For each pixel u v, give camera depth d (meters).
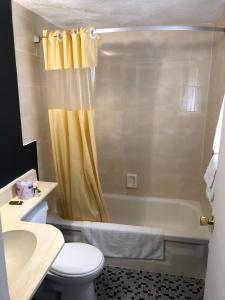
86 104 2.12
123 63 2.72
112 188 3.14
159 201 2.97
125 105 2.84
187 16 2.25
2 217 1.54
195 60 2.57
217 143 1.60
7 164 1.82
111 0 1.82
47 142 2.51
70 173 2.30
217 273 1.14
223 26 2.07
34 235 1.35
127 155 2.99
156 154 2.91
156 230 2.18
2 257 0.62
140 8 2.02
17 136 1.96
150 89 2.74
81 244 1.98
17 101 1.94
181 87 2.66
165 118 2.78
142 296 2.02
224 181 1.09
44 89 2.40
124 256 2.27
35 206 1.74
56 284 1.78
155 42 2.60
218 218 1.18
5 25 1.74
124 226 2.24
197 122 2.72
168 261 2.22
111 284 2.14
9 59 1.81
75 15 2.21
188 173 2.89
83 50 1.98
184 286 2.12
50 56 2.06
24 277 1.05
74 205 2.34
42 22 2.26
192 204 2.85
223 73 2.03
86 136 2.20
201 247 2.11
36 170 2.29
